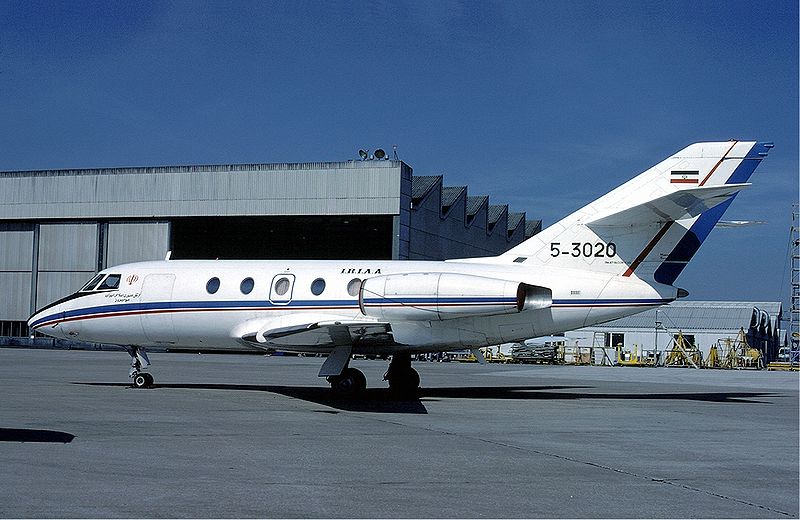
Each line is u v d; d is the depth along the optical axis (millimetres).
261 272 19422
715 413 16750
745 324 65562
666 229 17844
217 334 19562
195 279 19688
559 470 9906
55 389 19484
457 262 18969
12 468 9297
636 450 11578
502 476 9453
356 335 16578
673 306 69000
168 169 45719
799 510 8062
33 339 50250
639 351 62625
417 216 43844
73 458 10023
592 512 7789
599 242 18109
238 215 44250
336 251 53781
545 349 51938
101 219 47781
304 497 8156
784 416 16359
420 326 17844
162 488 8438
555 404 18000
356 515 7473
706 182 17875
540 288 17578
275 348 18984
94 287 20469
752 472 10055
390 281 17484
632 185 18188
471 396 19703
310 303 18750
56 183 47938
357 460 10320
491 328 17922
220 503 7824
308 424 13750
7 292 50000
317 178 42938
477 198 55094
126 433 12250
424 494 8414
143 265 20547
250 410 15695
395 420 14516
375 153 43094
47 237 49094
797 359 60281
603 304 17859
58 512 7363
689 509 8000
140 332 20000
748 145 17766
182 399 17547
